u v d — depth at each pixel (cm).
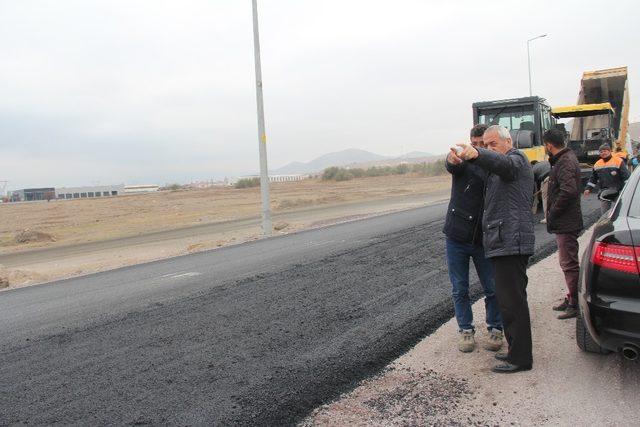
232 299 747
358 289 741
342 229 1653
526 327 424
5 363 544
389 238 1240
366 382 433
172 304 752
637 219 388
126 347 562
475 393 399
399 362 470
